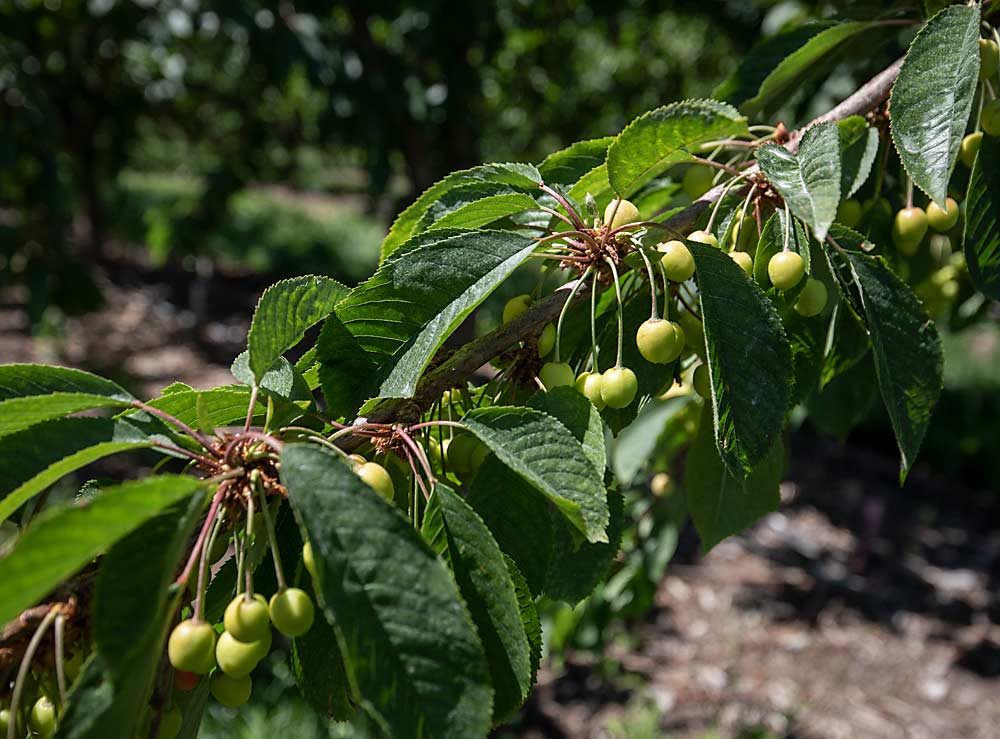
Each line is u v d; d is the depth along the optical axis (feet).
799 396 1.37
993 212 1.22
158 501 0.73
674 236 1.09
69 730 0.76
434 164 5.59
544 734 4.08
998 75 1.30
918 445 1.15
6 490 0.90
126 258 14.23
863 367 1.86
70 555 0.69
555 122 7.91
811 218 0.97
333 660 1.02
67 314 6.19
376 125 4.93
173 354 9.27
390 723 0.72
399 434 0.97
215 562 0.98
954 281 1.80
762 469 1.52
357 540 0.76
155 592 0.75
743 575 5.57
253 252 15.12
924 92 1.12
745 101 1.65
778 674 4.58
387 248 1.39
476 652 0.76
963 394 7.53
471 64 5.99
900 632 4.94
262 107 8.21
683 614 5.14
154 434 0.91
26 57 5.09
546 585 1.17
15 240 5.73
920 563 5.74
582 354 1.27
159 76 8.03
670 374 1.27
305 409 1.06
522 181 1.28
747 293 1.03
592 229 1.13
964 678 4.53
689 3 5.02
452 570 0.93
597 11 5.47
